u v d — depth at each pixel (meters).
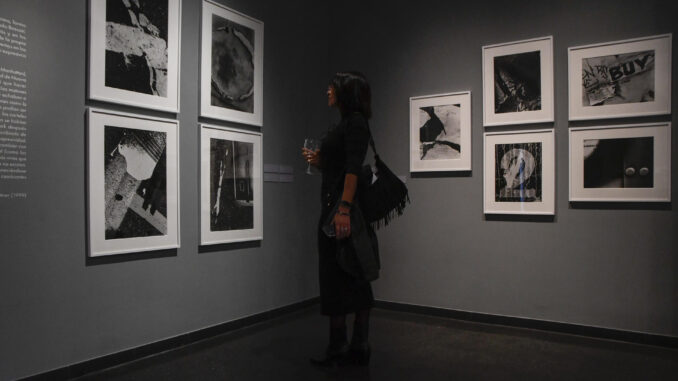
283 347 3.49
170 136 3.42
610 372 3.00
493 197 4.16
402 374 2.94
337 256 2.78
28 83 2.68
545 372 2.99
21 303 2.65
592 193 3.79
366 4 4.89
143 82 3.24
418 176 4.57
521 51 4.07
